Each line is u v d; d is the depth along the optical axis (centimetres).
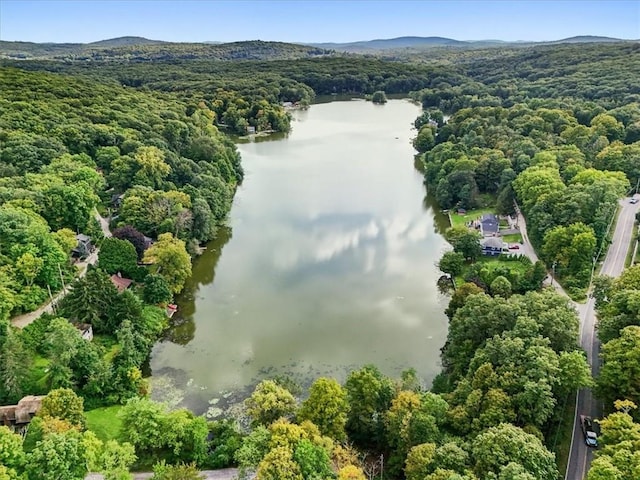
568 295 9869
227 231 13912
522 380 6191
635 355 6247
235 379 8244
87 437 5828
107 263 10106
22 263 8969
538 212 12225
